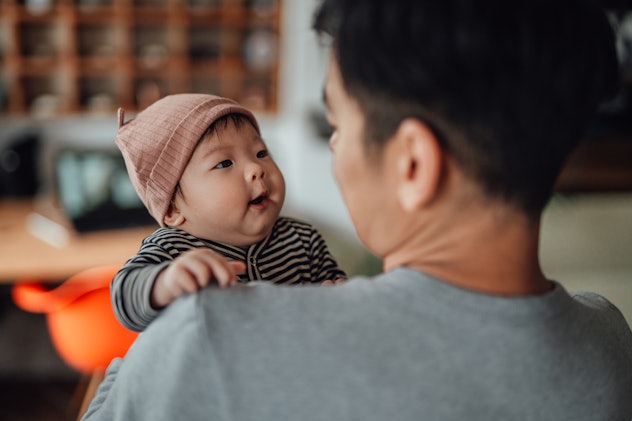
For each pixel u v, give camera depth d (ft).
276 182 2.79
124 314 2.06
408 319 1.56
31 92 13.98
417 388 1.52
